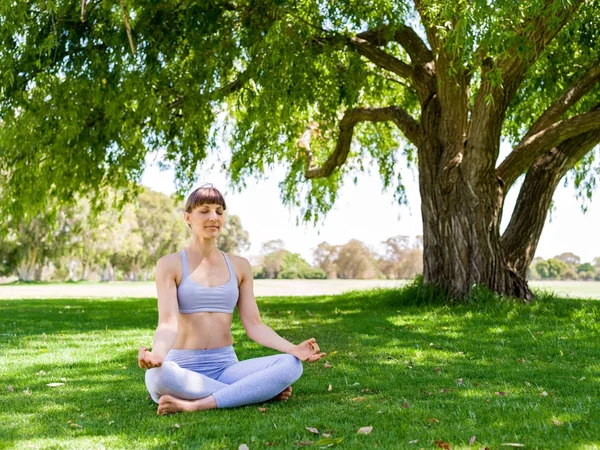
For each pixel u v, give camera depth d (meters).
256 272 56.38
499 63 8.78
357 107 12.62
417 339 6.77
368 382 4.40
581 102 11.87
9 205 11.33
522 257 10.62
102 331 7.93
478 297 9.55
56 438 2.96
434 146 10.70
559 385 4.26
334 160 13.37
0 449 2.77
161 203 57.00
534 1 7.18
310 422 3.21
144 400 3.88
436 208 10.45
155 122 11.17
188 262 3.81
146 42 9.77
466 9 6.96
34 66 9.66
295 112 11.94
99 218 40.69
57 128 10.18
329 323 8.43
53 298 16.48
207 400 3.56
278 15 9.32
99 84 9.94
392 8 9.90
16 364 5.33
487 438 2.88
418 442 2.82
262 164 13.24
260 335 3.87
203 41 10.15
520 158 10.05
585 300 10.30
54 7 8.97
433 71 10.83
